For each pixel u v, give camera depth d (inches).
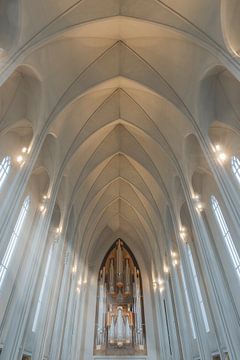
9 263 431.8
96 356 749.9
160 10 407.2
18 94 427.2
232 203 355.6
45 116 446.9
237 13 348.8
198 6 368.2
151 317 824.9
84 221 812.6
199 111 437.1
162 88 500.1
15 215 358.6
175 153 558.9
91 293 888.9
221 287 405.1
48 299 510.6
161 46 466.0
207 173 539.5
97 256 986.7
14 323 376.8
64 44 439.2
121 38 482.9
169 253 669.9
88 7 404.8
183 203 609.0
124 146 698.2
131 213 927.0
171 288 701.9
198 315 470.0
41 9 356.5
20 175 382.0
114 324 797.9
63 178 616.1
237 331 375.6
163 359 713.0
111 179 788.6
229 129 436.1
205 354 436.8
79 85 502.3
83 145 615.8
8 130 406.0
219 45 348.5
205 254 432.1
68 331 632.4
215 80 431.8
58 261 565.0
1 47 328.5
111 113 613.0
